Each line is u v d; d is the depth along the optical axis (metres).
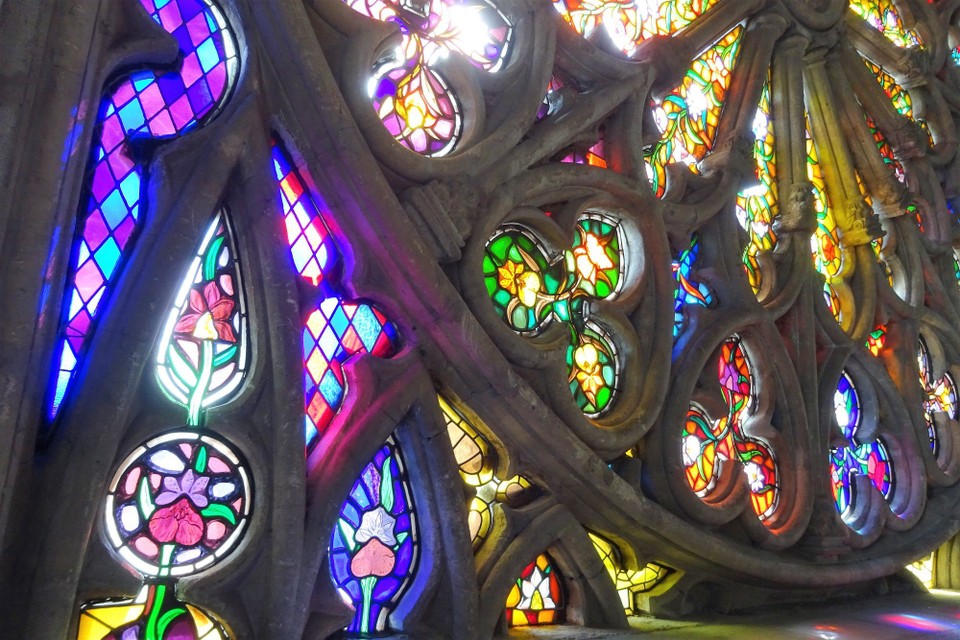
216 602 2.57
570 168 3.99
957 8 7.92
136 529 2.53
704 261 4.84
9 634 2.13
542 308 3.92
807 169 5.70
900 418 5.70
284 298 2.87
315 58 3.08
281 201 2.99
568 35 4.20
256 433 2.77
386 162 3.30
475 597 3.17
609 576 3.70
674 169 4.78
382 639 3.02
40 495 2.25
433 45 3.83
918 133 6.70
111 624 2.45
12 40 2.28
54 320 2.34
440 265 3.44
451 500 3.20
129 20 2.79
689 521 4.09
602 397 4.05
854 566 4.89
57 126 2.32
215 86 3.07
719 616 4.14
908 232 6.36
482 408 3.42
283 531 2.70
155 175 2.73
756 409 4.81
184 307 2.77
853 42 6.96
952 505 5.77
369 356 3.17
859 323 5.73
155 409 2.59
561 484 3.62
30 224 2.22
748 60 5.56
